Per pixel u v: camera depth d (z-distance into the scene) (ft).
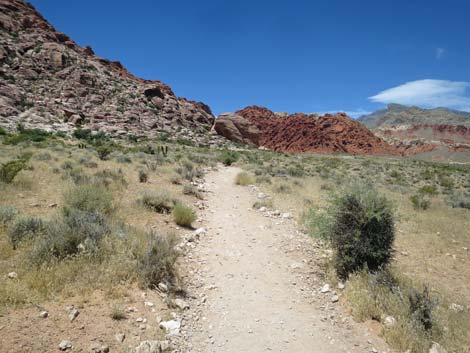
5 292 13.37
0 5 251.60
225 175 71.56
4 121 149.59
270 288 19.52
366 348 14.08
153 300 16.02
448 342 14.51
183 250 23.54
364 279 18.99
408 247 28.19
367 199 21.26
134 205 31.32
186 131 244.63
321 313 16.97
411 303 16.30
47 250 17.22
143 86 278.05
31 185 33.60
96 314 13.73
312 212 24.57
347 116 593.83
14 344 10.91
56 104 198.18
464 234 32.78
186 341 13.82
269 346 14.11
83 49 297.94
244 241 27.53
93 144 123.34
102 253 18.37
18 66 211.82
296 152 492.13
